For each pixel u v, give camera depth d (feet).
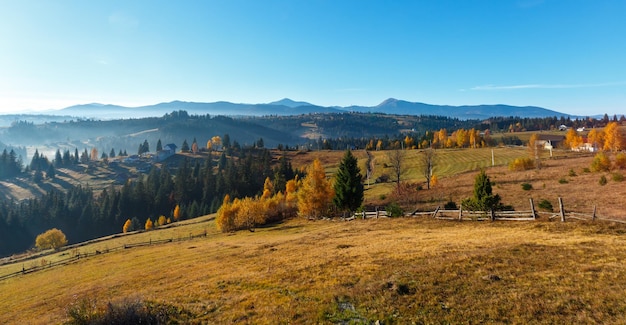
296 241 104.22
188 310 45.91
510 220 92.84
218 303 48.11
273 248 94.94
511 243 62.13
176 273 79.41
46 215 435.53
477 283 42.60
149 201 460.96
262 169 504.02
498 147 467.52
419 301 39.11
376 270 53.47
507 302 36.58
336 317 38.11
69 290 86.43
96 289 77.41
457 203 167.53
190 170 566.77
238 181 453.58
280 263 70.59
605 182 143.33
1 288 120.67
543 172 217.97
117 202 443.32
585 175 182.70
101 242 252.01
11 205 530.68
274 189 364.58
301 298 45.68
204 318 42.78
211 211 391.04
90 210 434.30
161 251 138.92
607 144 315.99
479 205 102.17
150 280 75.92
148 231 276.41
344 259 64.90
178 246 151.43
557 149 412.16
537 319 32.65
